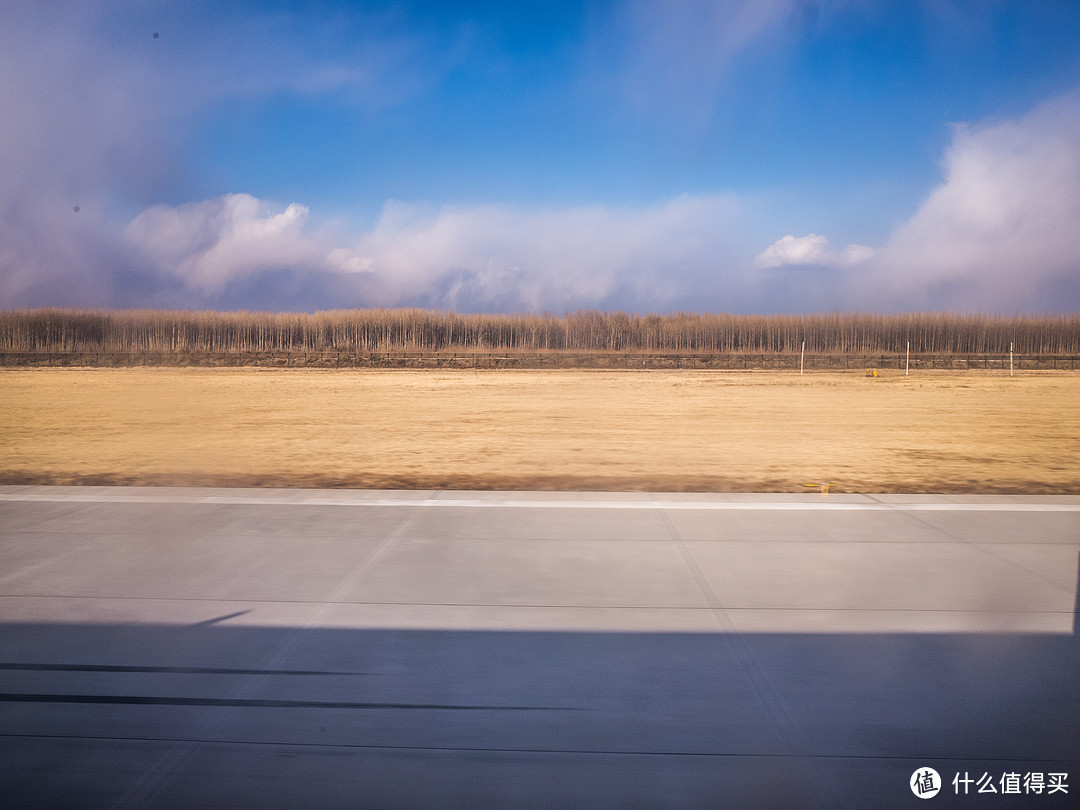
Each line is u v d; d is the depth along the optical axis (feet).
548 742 10.45
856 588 16.78
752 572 17.94
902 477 34.45
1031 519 23.38
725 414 64.49
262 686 12.09
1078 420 59.98
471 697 11.74
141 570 18.03
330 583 17.12
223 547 20.07
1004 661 12.96
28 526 22.29
